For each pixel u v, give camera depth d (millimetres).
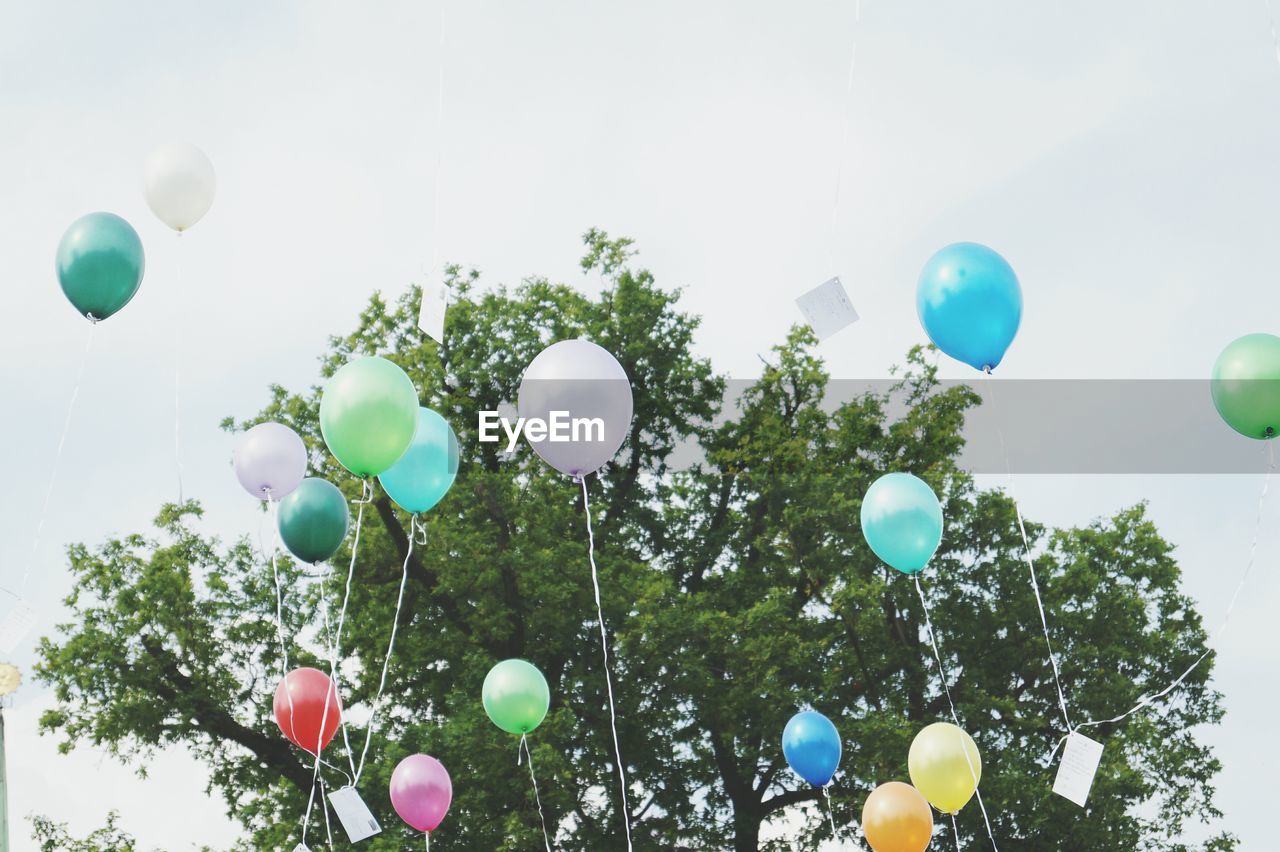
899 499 6496
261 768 16750
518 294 18781
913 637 16688
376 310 18375
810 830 16125
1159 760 16734
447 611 16609
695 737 16359
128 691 16469
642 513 18172
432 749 15086
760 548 17250
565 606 16250
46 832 17422
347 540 16828
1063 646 16672
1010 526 17266
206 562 17500
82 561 17141
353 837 6582
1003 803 15016
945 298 5961
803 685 16312
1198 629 17547
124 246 6934
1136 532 17844
